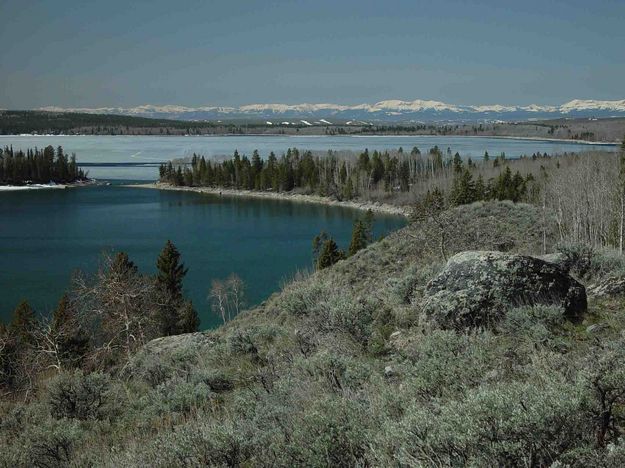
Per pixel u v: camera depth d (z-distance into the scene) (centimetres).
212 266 7556
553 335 791
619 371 461
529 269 971
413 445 448
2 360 2712
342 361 852
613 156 11262
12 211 13275
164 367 1266
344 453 516
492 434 421
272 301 2869
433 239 2991
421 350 817
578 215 4919
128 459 670
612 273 1147
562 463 388
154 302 3872
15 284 6419
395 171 16538
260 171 18975
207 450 595
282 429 622
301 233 10462
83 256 8106
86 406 1071
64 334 2805
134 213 13188
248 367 1118
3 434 1023
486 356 714
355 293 2372
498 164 15912
